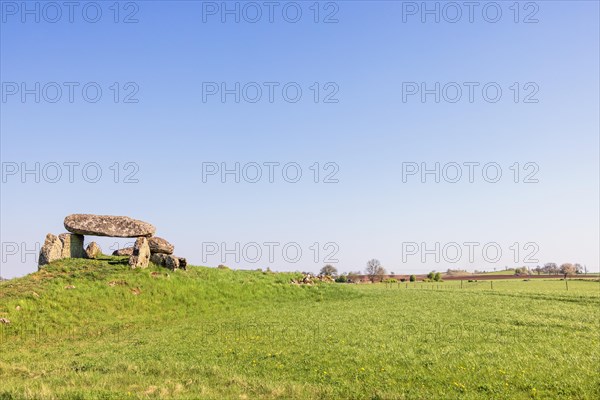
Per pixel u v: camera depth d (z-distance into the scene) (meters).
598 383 20.56
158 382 21.58
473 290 68.38
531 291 65.06
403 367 23.98
